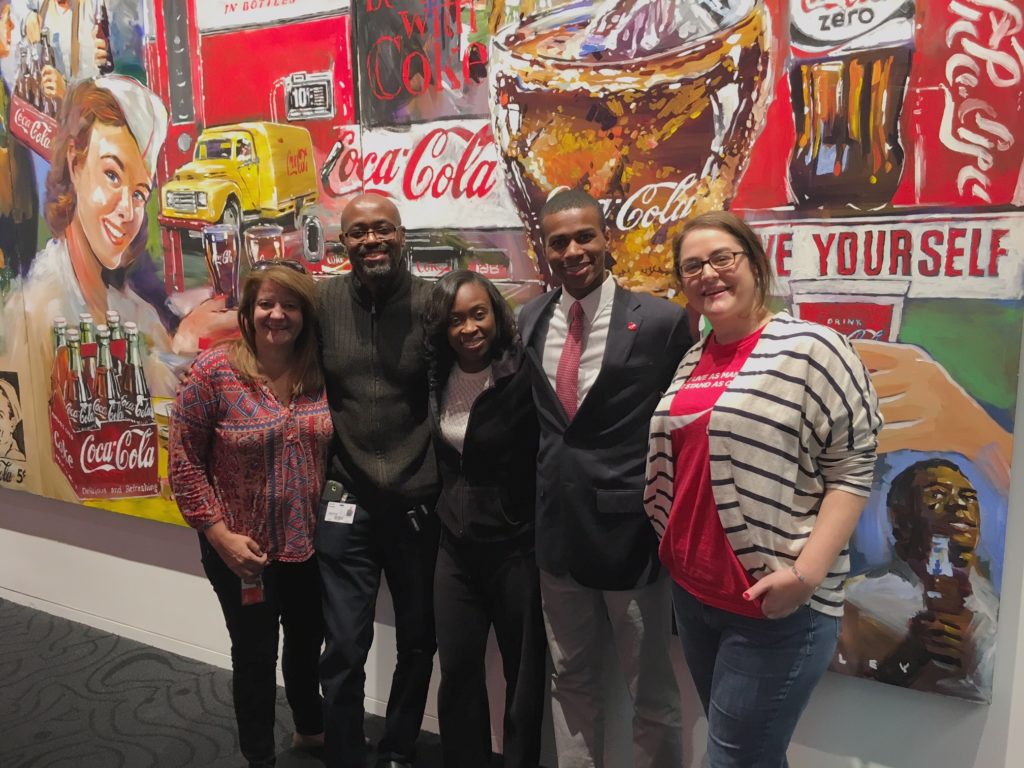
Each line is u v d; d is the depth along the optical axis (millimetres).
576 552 1502
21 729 2129
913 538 1530
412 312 1693
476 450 1584
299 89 2057
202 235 2270
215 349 1715
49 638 2732
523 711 1675
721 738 1273
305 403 1713
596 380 1441
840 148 1500
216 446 1703
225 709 2236
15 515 2969
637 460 1466
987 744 1550
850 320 1534
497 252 1868
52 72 2457
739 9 1550
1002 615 1504
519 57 1768
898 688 1609
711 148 1615
